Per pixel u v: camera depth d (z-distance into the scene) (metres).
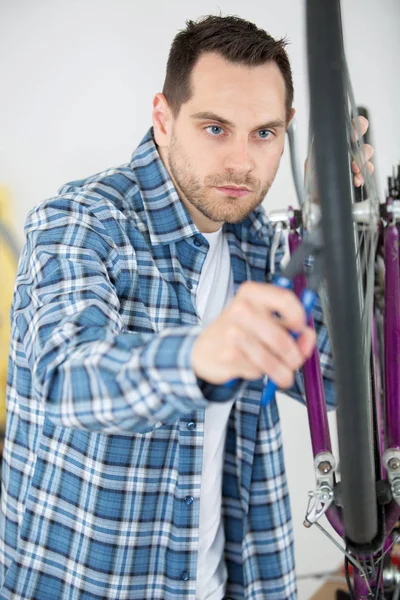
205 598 1.17
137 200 1.13
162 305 1.10
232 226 1.23
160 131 1.13
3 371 2.22
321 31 0.55
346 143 0.56
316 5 0.55
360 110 1.10
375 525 0.79
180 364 0.63
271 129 1.05
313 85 0.56
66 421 0.74
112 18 2.18
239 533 1.21
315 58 0.55
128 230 1.08
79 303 0.87
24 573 1.08
